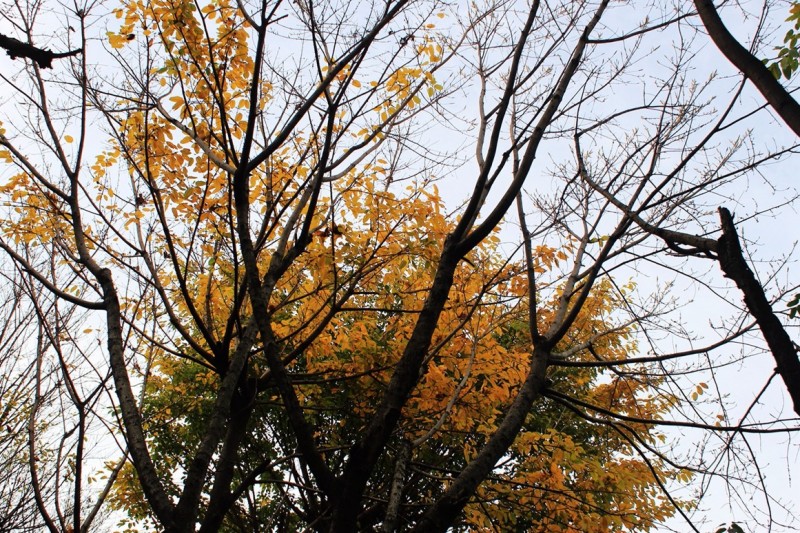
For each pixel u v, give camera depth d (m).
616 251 3.84
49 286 3.42
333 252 4.38
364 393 5.90
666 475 5.81
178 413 6.91
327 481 2.85
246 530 6.95
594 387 7.18
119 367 3.29
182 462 7.30
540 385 3.46
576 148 4.08
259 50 3.40
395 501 3.21
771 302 3.34
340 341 5.38
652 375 3.91
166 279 5.02
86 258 3.60
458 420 5.30
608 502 5.82
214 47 4.26
